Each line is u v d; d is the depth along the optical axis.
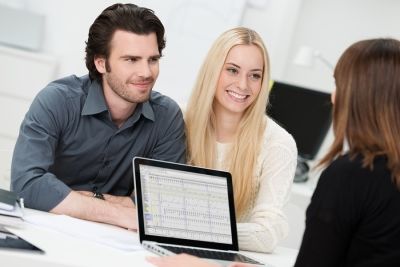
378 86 1.64
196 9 5.44
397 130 1.63
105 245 1.98
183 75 5.46
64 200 2.25
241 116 2.66
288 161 2.63
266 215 2.51
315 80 5.55
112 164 2.58
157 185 2.16
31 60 5.14
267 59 2.61
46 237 1.92
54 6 5.49
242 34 2.60
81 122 2.50
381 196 1.60
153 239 2.09
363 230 1.61
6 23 5.32
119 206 2.30
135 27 2.38
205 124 2.64
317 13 5.52
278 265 2.31
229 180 2.31
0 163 2.78
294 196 4.15
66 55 5.50
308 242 1.62
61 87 2.51
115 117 2.54
